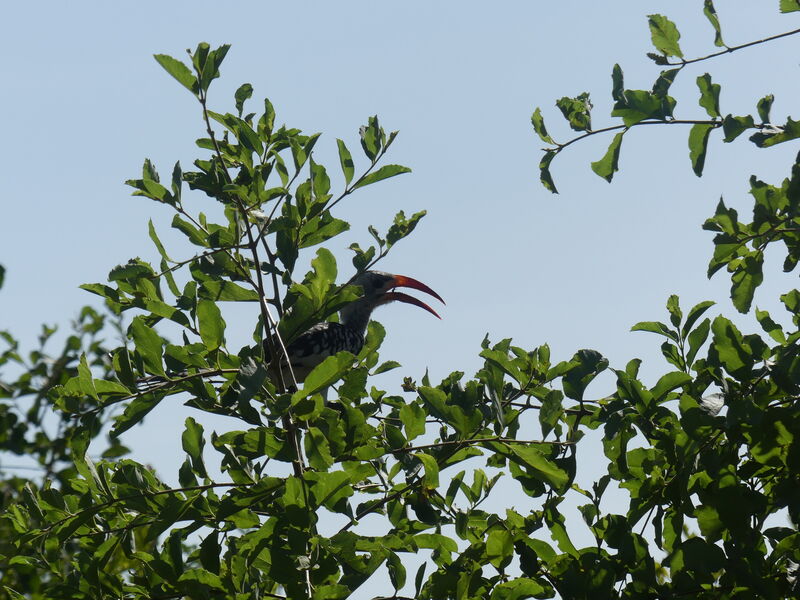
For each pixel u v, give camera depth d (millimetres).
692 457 7371
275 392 7863
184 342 8188
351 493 6926
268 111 8734
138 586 7926
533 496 8219
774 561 7777
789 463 7355
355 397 7891
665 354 8461
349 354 6789
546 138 8031
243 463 7297
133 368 7844
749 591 7391
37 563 8047
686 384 7855
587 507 7945
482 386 8430
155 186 8250
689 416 7332
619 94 7539
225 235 8523
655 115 7496
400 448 7613
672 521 7719
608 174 7812
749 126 7242
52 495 7805
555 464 7730
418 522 8719
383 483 8883
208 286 8375
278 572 6941
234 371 7727
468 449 8047
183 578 7234
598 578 7566
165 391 7652
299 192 8594
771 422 7297
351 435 7531
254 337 8453
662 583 8062
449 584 7688
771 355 7922
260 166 8430
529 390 8258
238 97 8695
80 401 7684
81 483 8078
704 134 7453
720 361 7547
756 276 7711
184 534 7547
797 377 7160
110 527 8273
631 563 7660
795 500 7297
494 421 8039
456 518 7984
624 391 7922
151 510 7723
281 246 8383
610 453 8141
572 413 8445
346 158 8672
